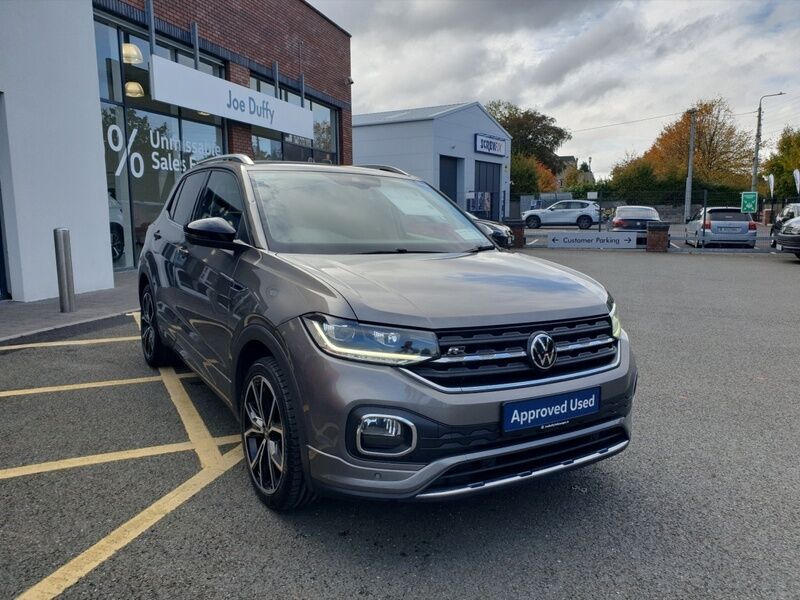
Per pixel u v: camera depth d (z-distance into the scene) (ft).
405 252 11.59
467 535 9.39
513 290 9.36
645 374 18.63
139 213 39.73
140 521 9.60
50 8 28.55
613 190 163.63
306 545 9.01
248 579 8.19
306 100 59.82
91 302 28.45
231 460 11.93
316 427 8.27
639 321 27.14
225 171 13.82
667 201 148.36
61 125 29.45
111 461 11.84
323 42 60.95
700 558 8.87
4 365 18.33
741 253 65.72
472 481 8.23
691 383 17.69
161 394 15.83
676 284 40.04
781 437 13.52
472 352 8.27
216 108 43.78
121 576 8.20
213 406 14.98
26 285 28.14
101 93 36.14
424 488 7.93
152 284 16.55
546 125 250.37
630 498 10.68
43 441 12.78
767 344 22.71
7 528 9.37
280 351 8.95
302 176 13.30
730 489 11.05
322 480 8.28
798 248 53.21
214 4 44.91
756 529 9.69
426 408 7.86
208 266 12.34
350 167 14.73
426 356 8.00
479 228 14.20
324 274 9.34
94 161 31.55
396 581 8.21
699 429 13.99
